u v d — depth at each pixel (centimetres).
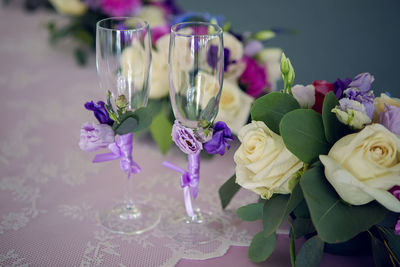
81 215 67
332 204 53
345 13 162
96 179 74
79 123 88
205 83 57
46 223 65
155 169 76
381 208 53
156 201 70
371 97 57
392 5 169
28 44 115
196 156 64
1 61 107
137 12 109
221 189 64
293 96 59
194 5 161
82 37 112
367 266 58
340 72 129
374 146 52
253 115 58
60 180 74
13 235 63
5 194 70
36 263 59
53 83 100
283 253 61
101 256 60
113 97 61
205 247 62
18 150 80
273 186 55
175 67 56
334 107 55
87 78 102
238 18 153
